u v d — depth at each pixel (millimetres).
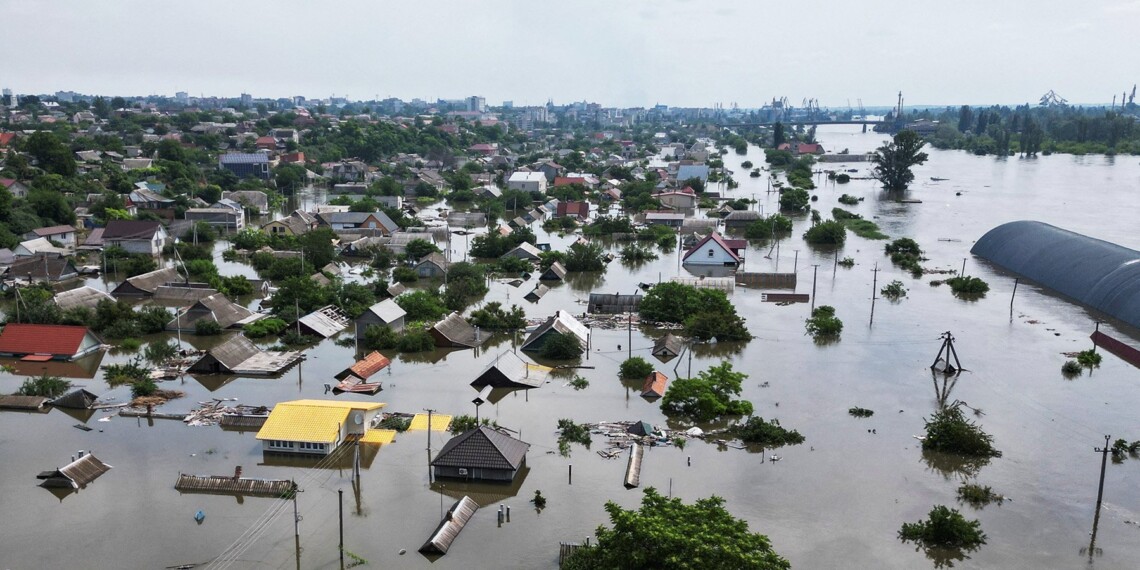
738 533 32031
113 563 36719
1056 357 66375
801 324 75938
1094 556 37688
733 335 70062
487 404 55781
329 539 38812
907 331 73500
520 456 45469
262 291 87062
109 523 40188
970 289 88875
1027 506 42281
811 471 45906
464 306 83500
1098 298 81312
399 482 44469
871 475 45531
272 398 56562
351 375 60219
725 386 54875
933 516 38906
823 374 62031
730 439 50312
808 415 54000
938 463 47188
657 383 58031
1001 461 47375
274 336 72188
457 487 43969
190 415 53250
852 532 39531
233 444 49250
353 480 44688
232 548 38000
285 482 43438
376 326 69375
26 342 65500
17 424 52125
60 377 61406
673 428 52125
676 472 45625
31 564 36531
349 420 49875
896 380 60750
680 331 73562
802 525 40125
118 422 52500
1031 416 54000
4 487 43781
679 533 31266
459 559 37188
